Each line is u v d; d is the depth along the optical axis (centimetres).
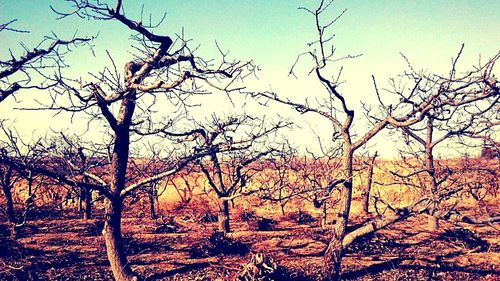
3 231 1991
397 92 1023
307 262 1476
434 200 1034
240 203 2898
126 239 1788
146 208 3092
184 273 1370
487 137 945
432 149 1614
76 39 805
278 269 1255
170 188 3412
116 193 923
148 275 1344
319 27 987
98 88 845
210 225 2361
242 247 1736
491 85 852
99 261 1513
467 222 985
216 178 1962
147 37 831
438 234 1927
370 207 2725
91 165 1002
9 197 1875
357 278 1329
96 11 762
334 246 1128
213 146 955
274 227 2288
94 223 2183
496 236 1917
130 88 809
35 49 772
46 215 2539
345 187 1141
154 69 852
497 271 1396
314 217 2672
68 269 1396
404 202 1964
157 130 920
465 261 1519
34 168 774
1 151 759
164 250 1719
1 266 1371
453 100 913
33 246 1738
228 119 1175
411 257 1576
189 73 732
